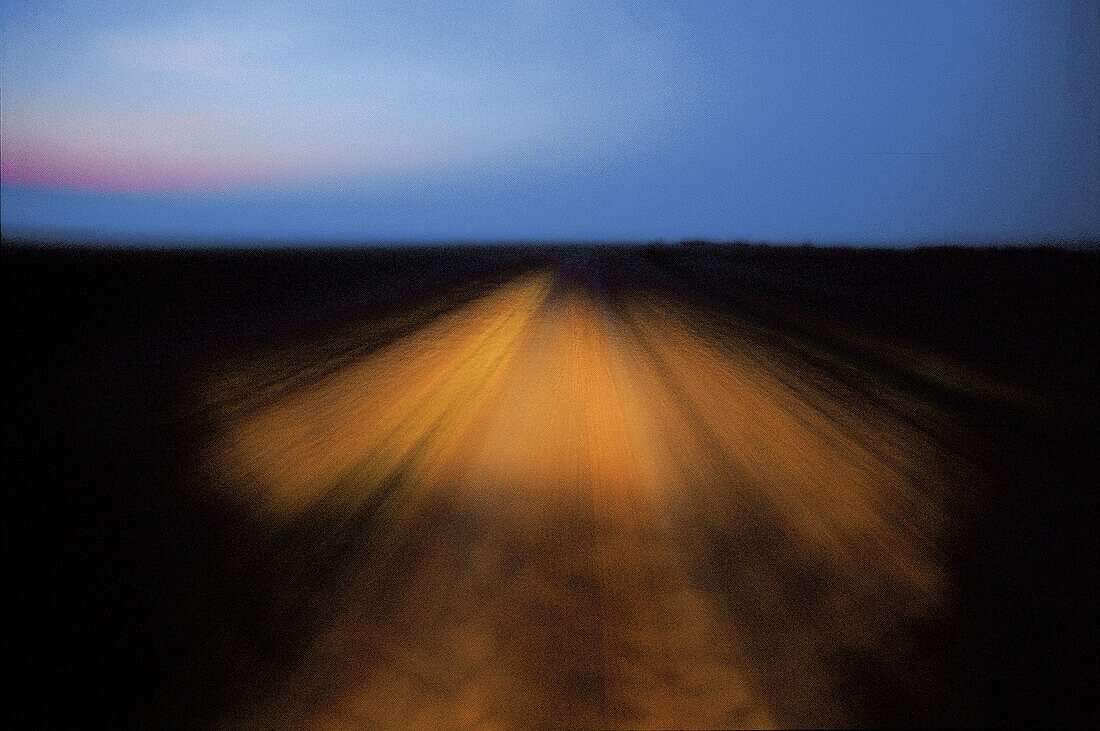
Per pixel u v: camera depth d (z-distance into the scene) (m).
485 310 12.41
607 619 2.29
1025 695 1.90
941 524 3.12
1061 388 6.09
